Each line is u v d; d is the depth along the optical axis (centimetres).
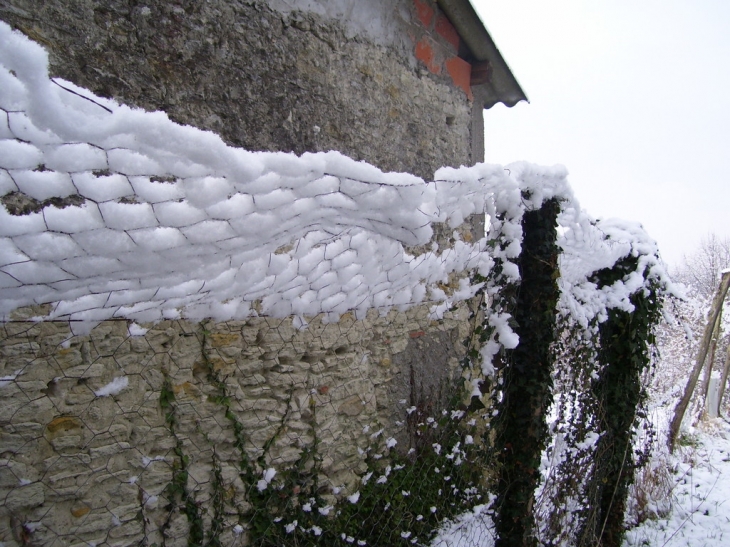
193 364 230
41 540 176
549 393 234
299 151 315
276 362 263
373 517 272
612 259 344
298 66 316
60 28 208
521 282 230
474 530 263
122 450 200
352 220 179
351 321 306
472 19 454
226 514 231
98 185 118
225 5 275
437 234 349
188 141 124
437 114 447
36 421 178
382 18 386
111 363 200
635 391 366
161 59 244
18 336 174
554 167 233
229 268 156
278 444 259
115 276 131
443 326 399
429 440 300
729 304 1480
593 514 332
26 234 113
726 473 674
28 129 103
